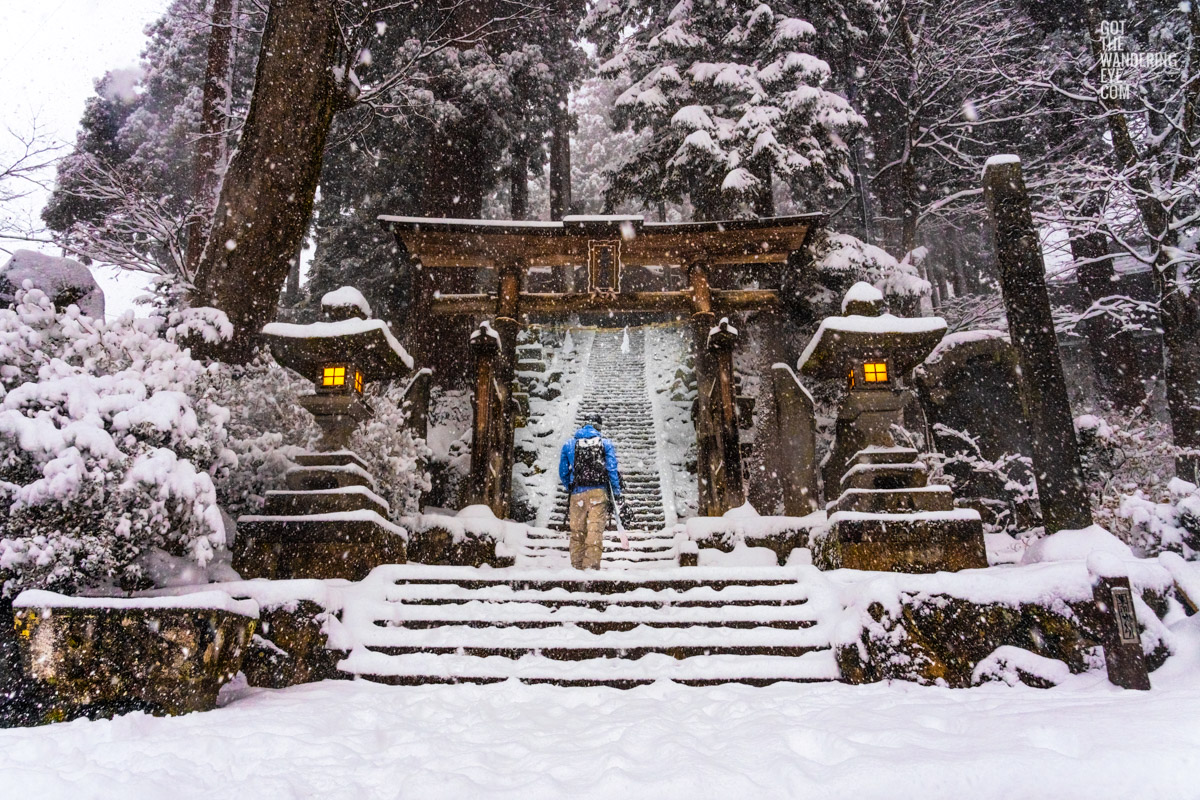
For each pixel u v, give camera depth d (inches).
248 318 275.4
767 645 182.7
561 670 172.1
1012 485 327.3
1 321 163.6
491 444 359.6
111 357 182.1
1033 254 231.9
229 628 147.1
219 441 187.0
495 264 420.2
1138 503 216.7
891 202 686.5
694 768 93.1
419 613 201.0
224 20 555.5
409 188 701.3
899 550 215.3
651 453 561.0
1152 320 659.4
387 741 118.4
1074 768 84.7
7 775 87.9
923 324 244.5
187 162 737.0
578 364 785.6
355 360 259.1
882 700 139.8
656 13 620.4
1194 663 150.0
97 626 132.9
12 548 135.8
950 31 618.2
